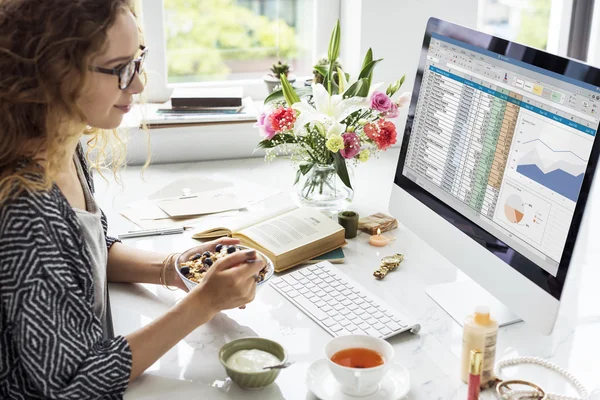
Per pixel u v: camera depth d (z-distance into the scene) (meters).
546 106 1.13
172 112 2.13
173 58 2.34
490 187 1.25
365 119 1.66
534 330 1.22
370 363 1.04
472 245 1.29
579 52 2.51
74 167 1.27
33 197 1.01
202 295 1.13
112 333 1.21
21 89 1.03
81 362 1.01
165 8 2.28
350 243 1.56
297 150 1.68
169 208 1.71
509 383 1.04
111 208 1.74
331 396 1.02
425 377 1.08
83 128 1.14
